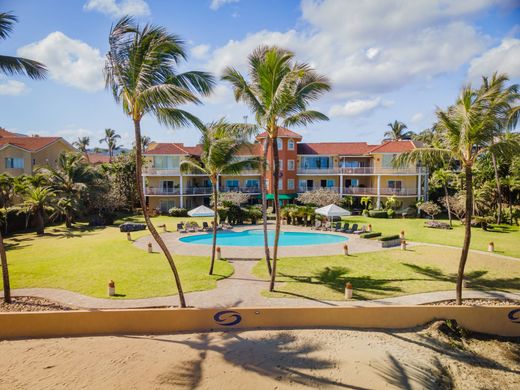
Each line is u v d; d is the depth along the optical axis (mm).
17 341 10758
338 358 9852
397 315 11969
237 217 36469
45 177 33438
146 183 47469
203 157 16953
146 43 10797
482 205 34469
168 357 9805
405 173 44312
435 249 22828
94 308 12602
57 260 19922
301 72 12211
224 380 8727
